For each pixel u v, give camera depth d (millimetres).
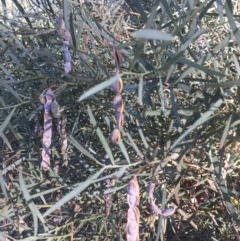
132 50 347
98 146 453
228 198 322
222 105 329
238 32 255
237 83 247
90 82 347
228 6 252
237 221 331
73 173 455
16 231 499
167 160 304
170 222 463
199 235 481
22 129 496
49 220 461
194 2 302
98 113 423
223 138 276
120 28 474
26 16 426
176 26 266
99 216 433
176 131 352
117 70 277
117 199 432
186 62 261
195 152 393
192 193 436
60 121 422
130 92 396
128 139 377
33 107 438
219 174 317
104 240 454
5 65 479
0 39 405
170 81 316
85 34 439
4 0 494
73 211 443
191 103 387
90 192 429
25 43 492
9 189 483
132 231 268
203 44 428
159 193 403
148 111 329
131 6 416
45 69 419
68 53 355
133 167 355
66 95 396
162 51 297
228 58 364
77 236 456
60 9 446
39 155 467
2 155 481
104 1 530
